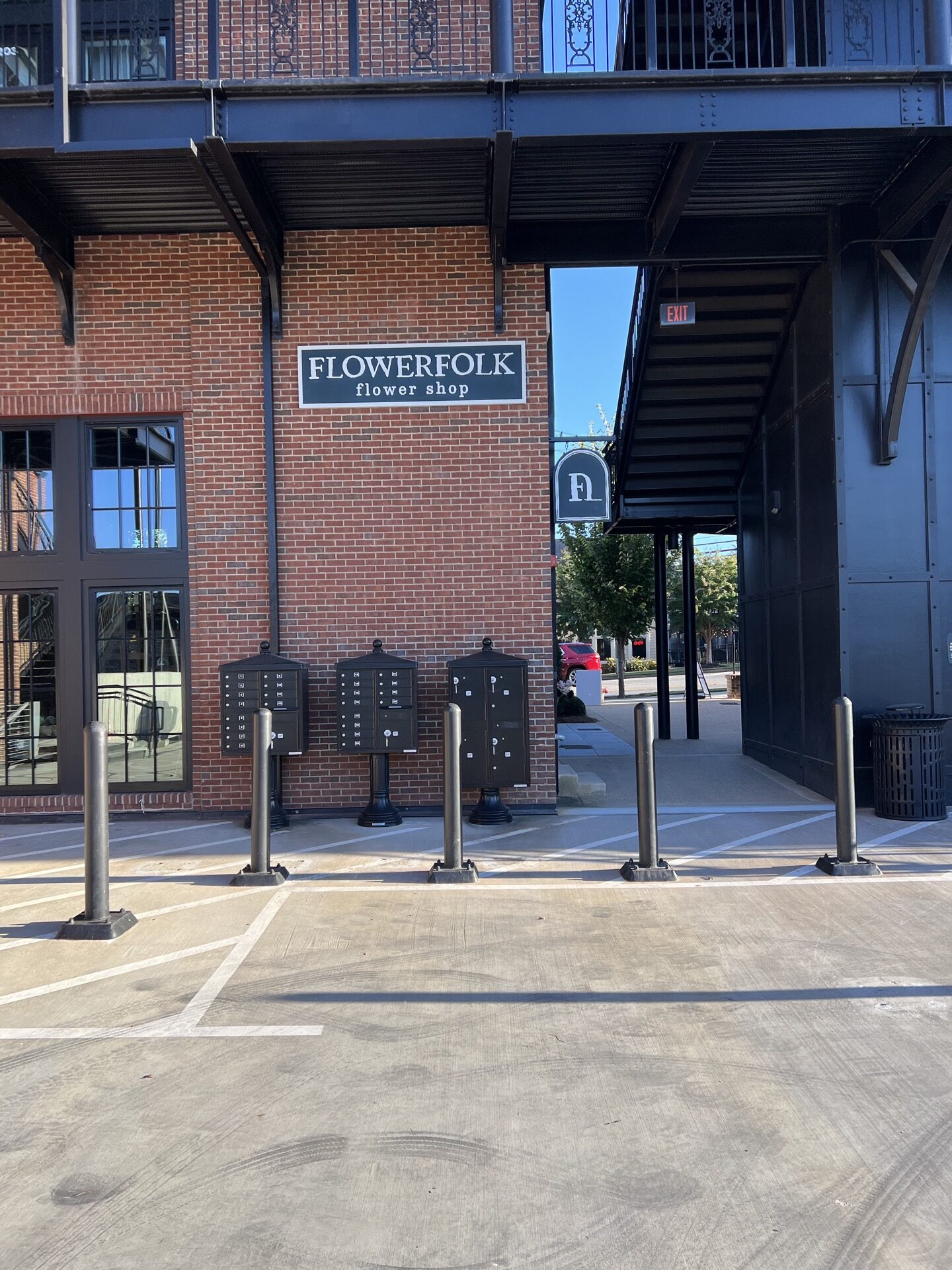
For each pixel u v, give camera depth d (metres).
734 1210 2.84
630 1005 4.34
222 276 9.03
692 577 15.41
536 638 8.99
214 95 7.36
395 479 9.01
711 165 8.02
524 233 8.85
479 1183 2.99
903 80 7.28
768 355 10.91
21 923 5.71
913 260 9.06
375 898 6.13
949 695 8.96
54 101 7.34
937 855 7.07
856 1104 3.44
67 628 9.22
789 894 6.06
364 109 7.38
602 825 8.41
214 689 9.04
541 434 9.00
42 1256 2.66
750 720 12.84
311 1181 3.02
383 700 8.37
